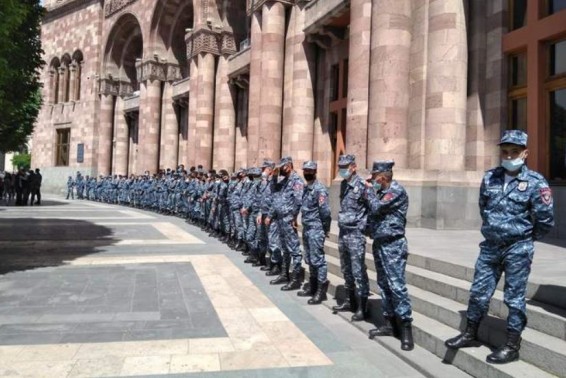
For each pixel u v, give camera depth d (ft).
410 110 38.09
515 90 34.76
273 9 61.05
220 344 17.15
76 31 138.72
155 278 27.99
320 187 23.54
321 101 59.31
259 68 65.36
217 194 47.42
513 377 12.55
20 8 25.96
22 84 38.27
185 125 108.58
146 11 109.81
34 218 63.26
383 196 17.34
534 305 15.53
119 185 104.73
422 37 37.24
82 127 134.72
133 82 132.46
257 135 65.36
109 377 14.08
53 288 24.93
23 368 14.55
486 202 14.46
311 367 15.25
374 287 22.79
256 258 33.83
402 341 16.79
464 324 16.25
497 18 35.63
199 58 86.74
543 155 31.81
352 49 42.78
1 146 48.83
